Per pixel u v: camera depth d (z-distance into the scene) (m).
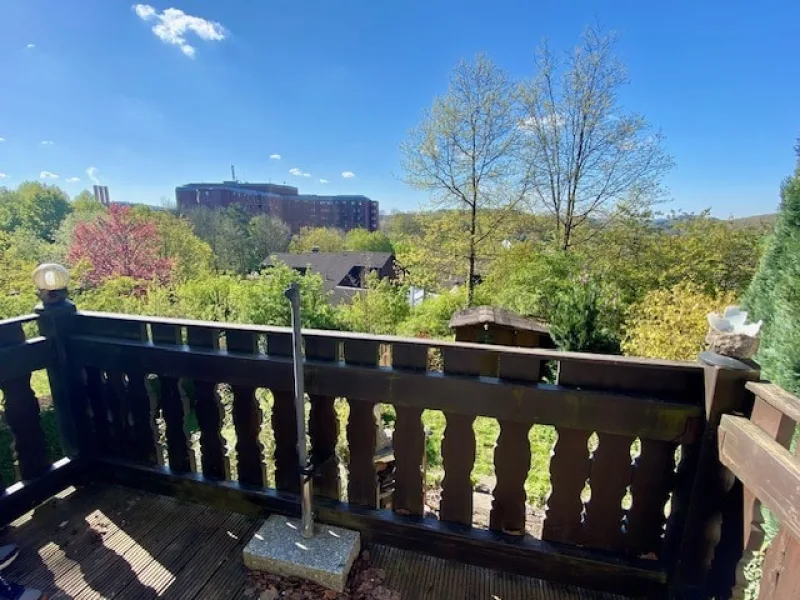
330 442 1.62
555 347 7.56
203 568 1.50
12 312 9.29
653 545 1.36
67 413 1.94
